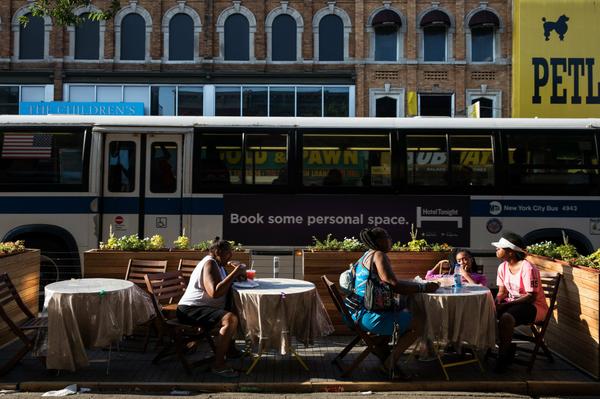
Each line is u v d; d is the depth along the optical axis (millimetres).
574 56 20828
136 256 8094
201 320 6395
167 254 8102
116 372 6535
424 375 6477
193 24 23906
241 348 7520
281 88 23891
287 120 10578
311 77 23844
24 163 10539
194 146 10500
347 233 10281
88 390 6039
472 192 10336
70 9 13508
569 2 20844
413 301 6355
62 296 6090
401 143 10438
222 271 6789
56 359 6059
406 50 23859
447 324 6258
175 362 6941
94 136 10570
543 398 6023
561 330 7137
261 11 23875
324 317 6750
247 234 10320
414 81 23766
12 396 5871
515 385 6164
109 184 10594
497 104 23750
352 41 23969
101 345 6129
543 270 7621
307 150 10453
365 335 6340
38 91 23641
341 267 8039
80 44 23812
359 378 6336
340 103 24000
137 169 10594
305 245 10289
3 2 23391
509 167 10430
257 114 23891
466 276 7215
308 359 7082
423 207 10312
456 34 23781
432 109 23938
